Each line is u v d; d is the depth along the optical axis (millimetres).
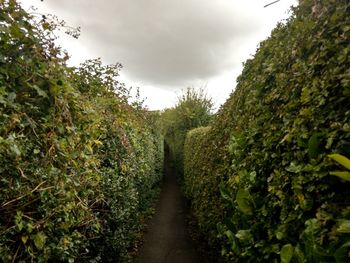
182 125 18719
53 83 2148
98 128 3602
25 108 2047
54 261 2363
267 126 2732
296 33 2615
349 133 1549
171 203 11508
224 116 5203
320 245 1538
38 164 2053
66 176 2281
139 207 7801
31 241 1996
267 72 3135
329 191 1682
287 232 1977
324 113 1824
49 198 2121
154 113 15609
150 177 10859
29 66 2070
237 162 3359
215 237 4527
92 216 3086
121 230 4426
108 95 5211
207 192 5473
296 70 2385
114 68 5473
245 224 2748
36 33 2078
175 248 6414
